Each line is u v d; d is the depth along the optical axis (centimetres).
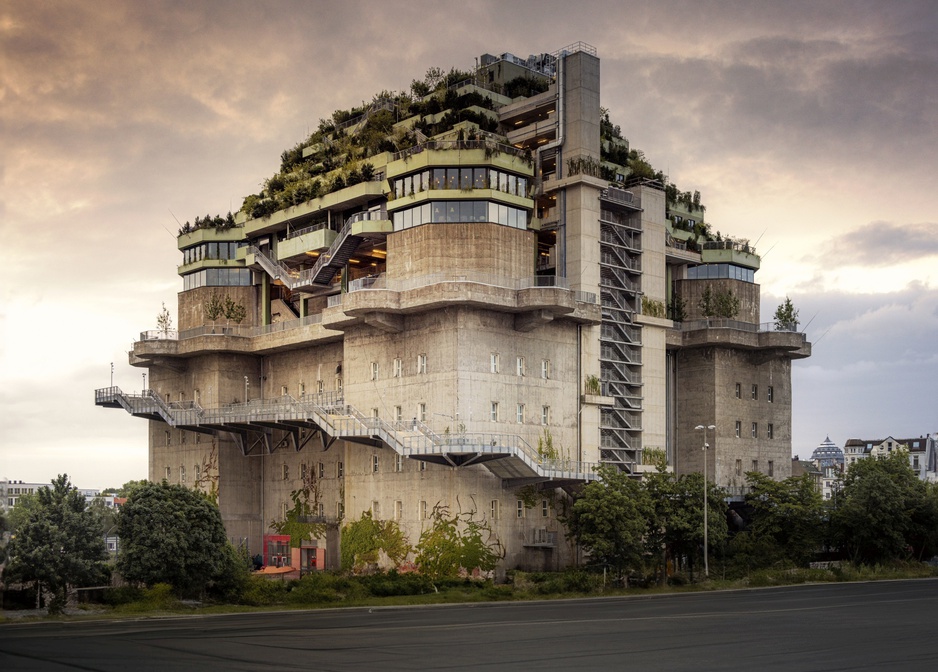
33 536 6944
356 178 10556
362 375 10300
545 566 9644
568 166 10362
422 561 9300
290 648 4659
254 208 12094
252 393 12169
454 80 11394
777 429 12644
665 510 9300
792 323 12444
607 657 4322
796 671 3959
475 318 9394
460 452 8769
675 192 12938
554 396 9994
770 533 10500
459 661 4206
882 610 6456
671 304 12294
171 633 5412
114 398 12350
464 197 9731
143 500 7725
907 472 11569
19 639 5150
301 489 11406
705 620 5878
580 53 10400
